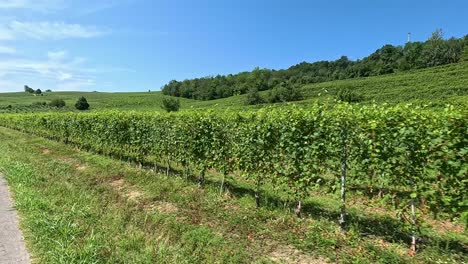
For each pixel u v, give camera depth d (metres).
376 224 7.01
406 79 63.38
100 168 13.42
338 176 6.88
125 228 6.75
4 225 6.69
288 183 7.61
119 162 14.90
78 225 6.62
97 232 6.33
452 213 5.32
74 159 16.27
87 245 5.48
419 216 5.78
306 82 94.81
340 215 7.29
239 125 8.91
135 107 86.56
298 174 7.36
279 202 8.45
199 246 5.94
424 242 6.09
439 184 5.38
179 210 8.04
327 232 6.54
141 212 7.81
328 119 6.82
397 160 5.85
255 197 8.95
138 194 9.66
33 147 21.11
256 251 5.84
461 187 5.14
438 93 48.00
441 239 6.20
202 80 111.44
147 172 12.47
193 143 10.48
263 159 8.07
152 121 12.87
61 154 18.05
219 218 7.43
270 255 5.72
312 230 6.63
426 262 5.30
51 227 6.24
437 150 5.37
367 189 8.61
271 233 6.55
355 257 5.47
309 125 7.12
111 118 15.86
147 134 13.12
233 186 10.43
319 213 7.73
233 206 8.40
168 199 8.98
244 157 8.62
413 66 81.94
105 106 90.12
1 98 112.75
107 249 5.58
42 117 27.00
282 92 61.66
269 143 7.91
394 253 5.55
